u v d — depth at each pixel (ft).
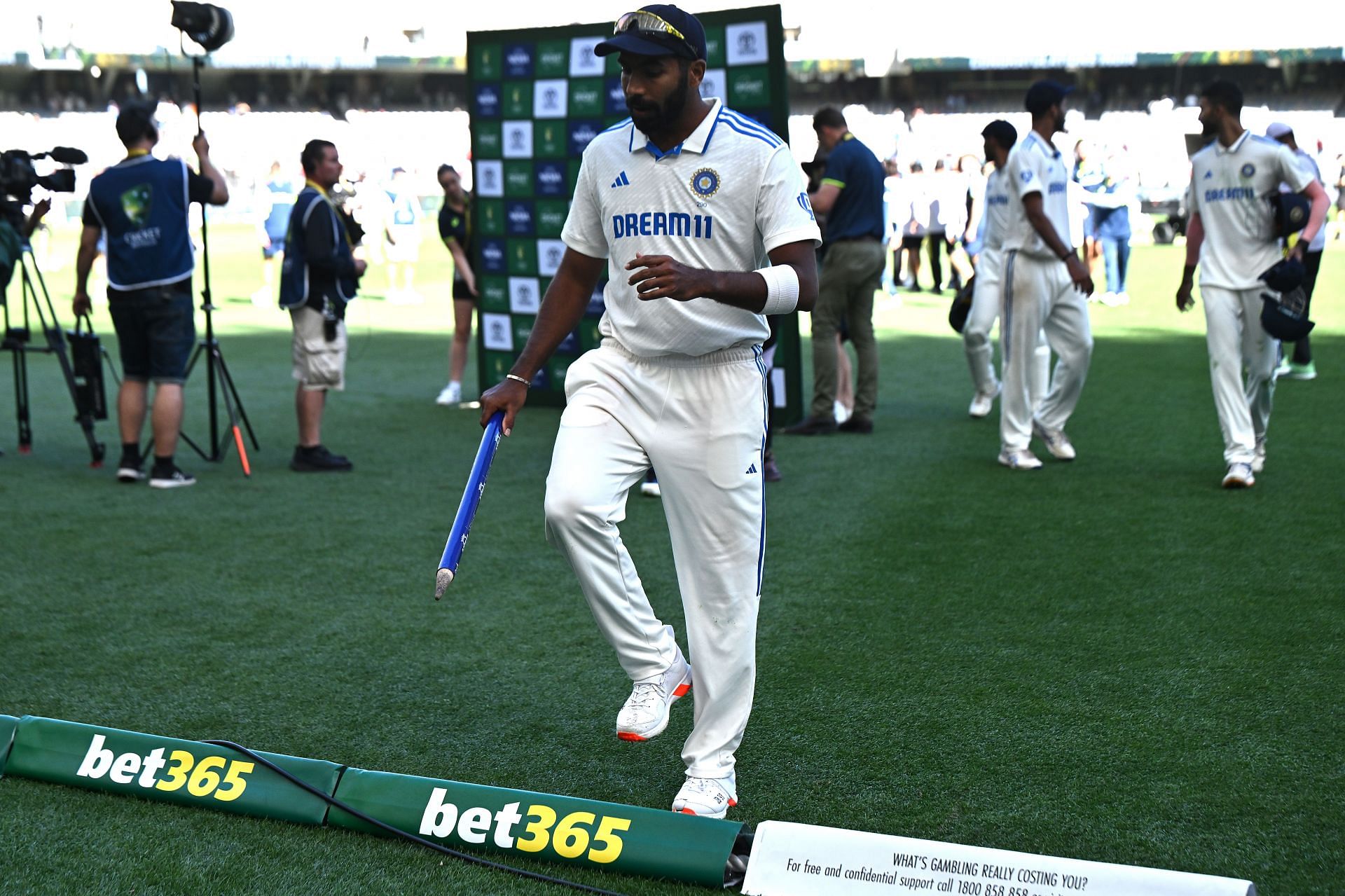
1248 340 20.03
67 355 23.09
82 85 129.70
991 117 107.34
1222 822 9.36
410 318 46.68
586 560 9.30
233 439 24.57
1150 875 7.73
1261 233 19.44
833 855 8.35
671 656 9.93
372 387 32.04
